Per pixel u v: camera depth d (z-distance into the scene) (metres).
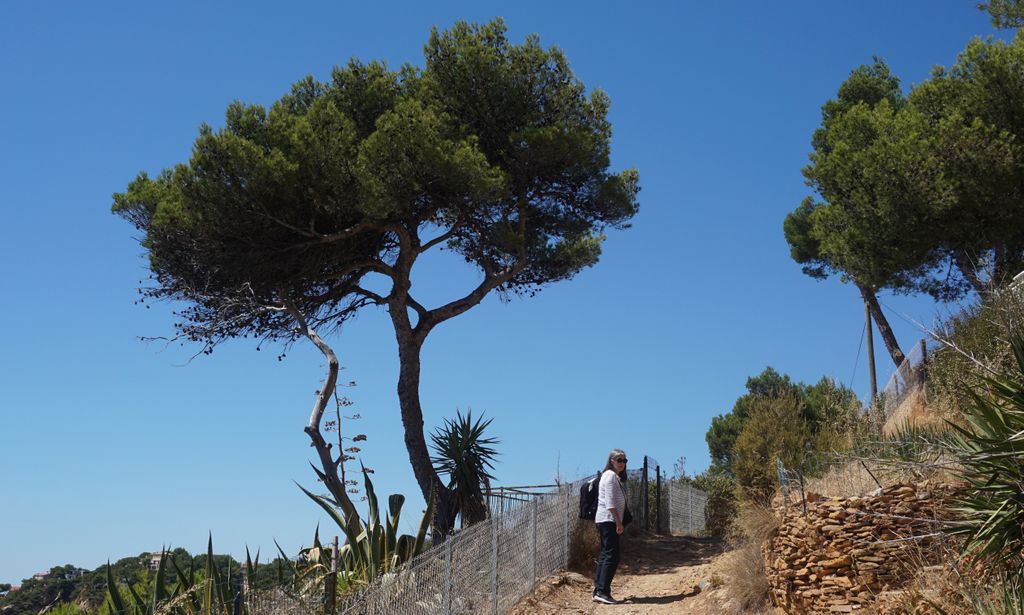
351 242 19.78
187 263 19.25
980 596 6.66
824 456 11.80
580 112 20.20
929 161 19.45
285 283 19.28
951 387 11.05
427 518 13.25
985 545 6.90
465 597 10.39
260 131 18.12
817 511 8.66
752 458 16.72
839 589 8.23
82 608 9.53
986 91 19.80
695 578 12.66
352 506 13.98
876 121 22.00
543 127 19.58
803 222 29.88
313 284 20.33
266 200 17.55
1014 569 6.79
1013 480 6.82
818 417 18.64
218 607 9.08
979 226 19.69
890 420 15.34
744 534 11.34
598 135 20.50
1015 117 19.70
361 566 11.97
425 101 19.42
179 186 17.41
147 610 9.43
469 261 22.69
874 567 8.13
